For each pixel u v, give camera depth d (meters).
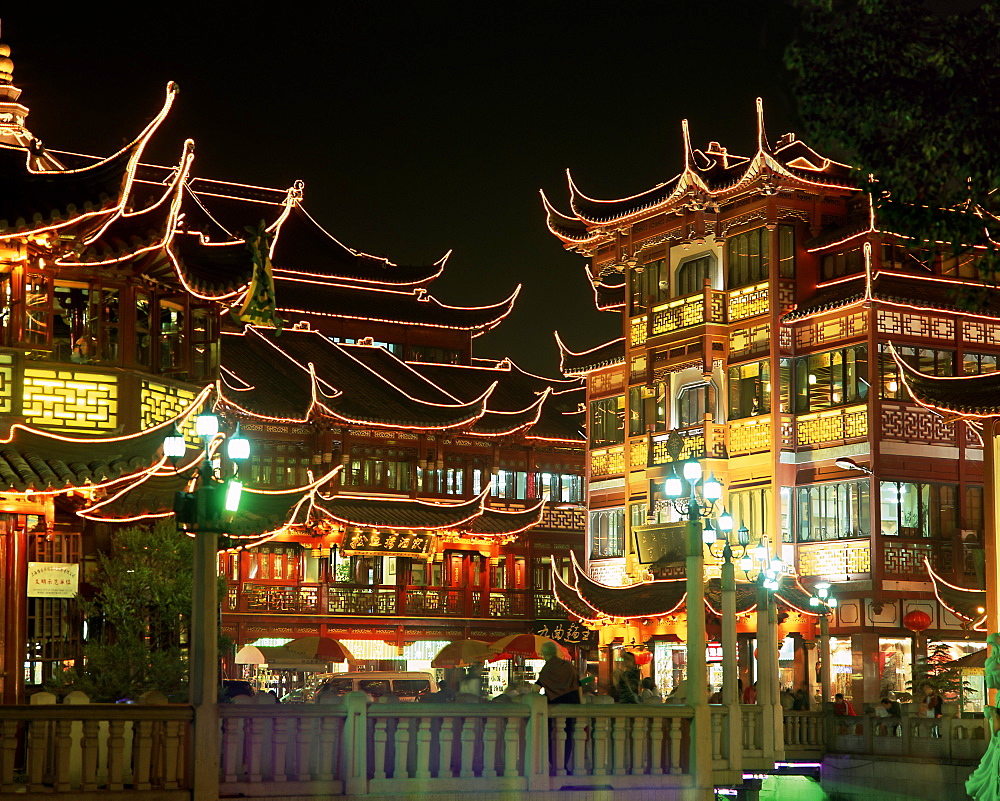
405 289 78.75
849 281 53.94
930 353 53.28
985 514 38.03
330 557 67.00
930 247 18.95
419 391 72.94
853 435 52.56
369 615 67.81
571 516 75.25
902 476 52.09
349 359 72.62
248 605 64.81
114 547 30.23
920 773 36.84
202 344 30.70
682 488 26.08
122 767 18.27
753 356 55.78
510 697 25.58
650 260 61.12
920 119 17.97
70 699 18.84
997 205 18.34
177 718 18.62
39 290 26.73
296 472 66.19
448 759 20.52
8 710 17.59
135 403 27.75
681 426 58.75
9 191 25.66
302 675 62.62
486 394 70.12
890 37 18.16
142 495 29.36
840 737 40.16
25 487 24.83
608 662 57.25
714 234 57.38
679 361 58.44
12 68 30.19
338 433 66.81
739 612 51.69
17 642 26.48
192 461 29.27
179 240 30.59
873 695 50.97
